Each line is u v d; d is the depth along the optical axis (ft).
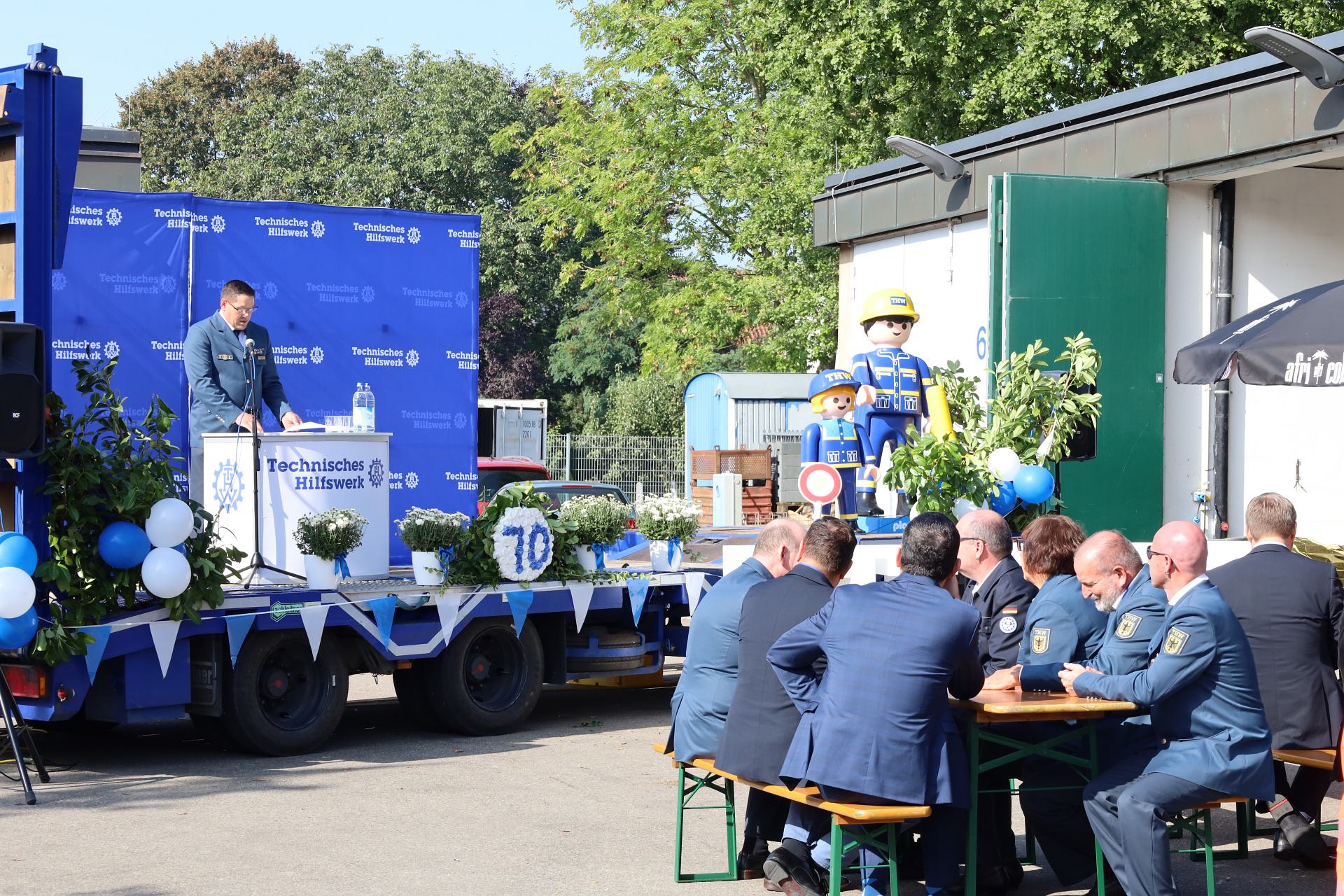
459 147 165.99
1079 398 33.94
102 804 23.81
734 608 19.48
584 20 106.93
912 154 40.65
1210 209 38.65
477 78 169.58
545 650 32.73
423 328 41.55
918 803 16.46
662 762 28.09
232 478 29.71
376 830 22.09
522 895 18.69
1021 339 35.86
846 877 19.69
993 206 35.96
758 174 94.17
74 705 25.58
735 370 130.21
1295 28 67.97
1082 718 17.40
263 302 39.91
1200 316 38.63
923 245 42.73
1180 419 38.86
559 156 109.91
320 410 40.34
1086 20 66.49
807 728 17.25
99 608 25.79
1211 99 35.70
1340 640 19.83
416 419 41.42
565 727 32.32
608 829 22.40
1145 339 37.01
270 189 165.48
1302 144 33.78
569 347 167.22
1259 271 39.68
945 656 16.69
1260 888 19.48
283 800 24.21
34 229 25.80
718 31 102.99
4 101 25.59
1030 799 19.40
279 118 170.40
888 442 35.17
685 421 100.99
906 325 35.96
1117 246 36.78
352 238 40.81
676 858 19.47
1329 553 28.91
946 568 17.46
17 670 25.91
